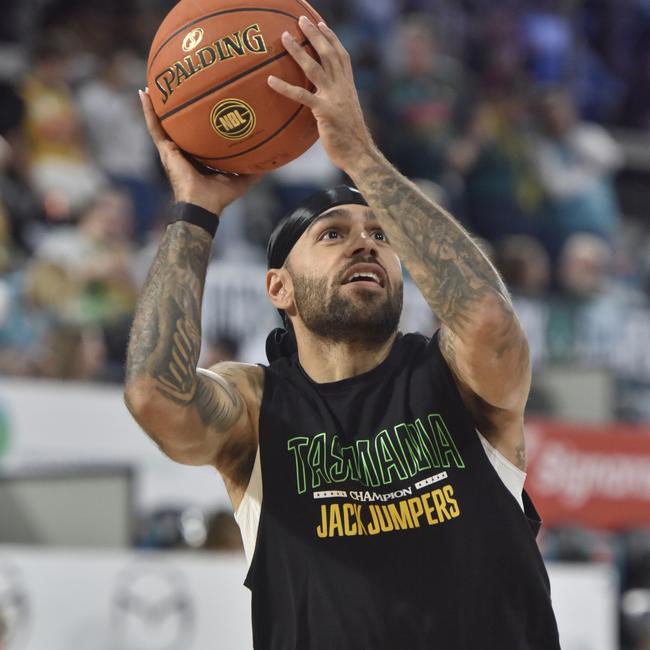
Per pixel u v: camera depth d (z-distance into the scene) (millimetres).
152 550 14086
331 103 6648
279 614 6434
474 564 6289
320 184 22719
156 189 21578
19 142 19828
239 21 6770
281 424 6652
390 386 6684
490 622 6266
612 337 20719
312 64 6684
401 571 6277
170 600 11516
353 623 6242
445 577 6273
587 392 18234
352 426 6566
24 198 19266
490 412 6492
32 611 11148
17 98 20094
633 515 16625
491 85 28406
